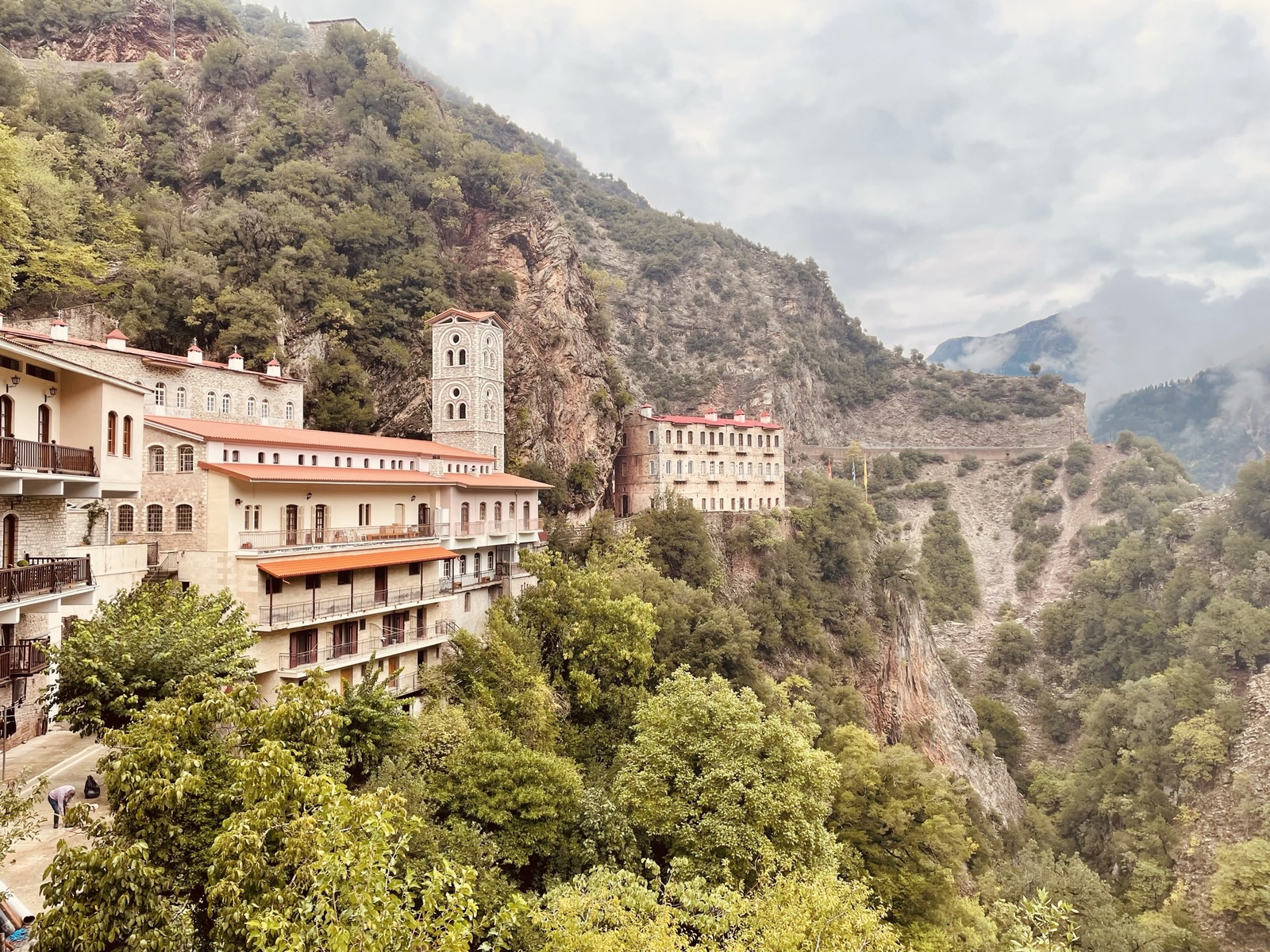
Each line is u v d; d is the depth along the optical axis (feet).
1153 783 256.52
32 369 77.51
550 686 143.54
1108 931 145.07
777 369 601.21
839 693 239.71
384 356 233.35
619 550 232.32
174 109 264.72
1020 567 512.22
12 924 54.29
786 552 294.46
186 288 206.39
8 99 232.94
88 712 65.92
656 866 86.63
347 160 264.72
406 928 41.06
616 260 653.71
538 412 254.68
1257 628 295.48
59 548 85.40
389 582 133.18
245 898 42.14
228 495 109.29
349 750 92.07
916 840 127.85
